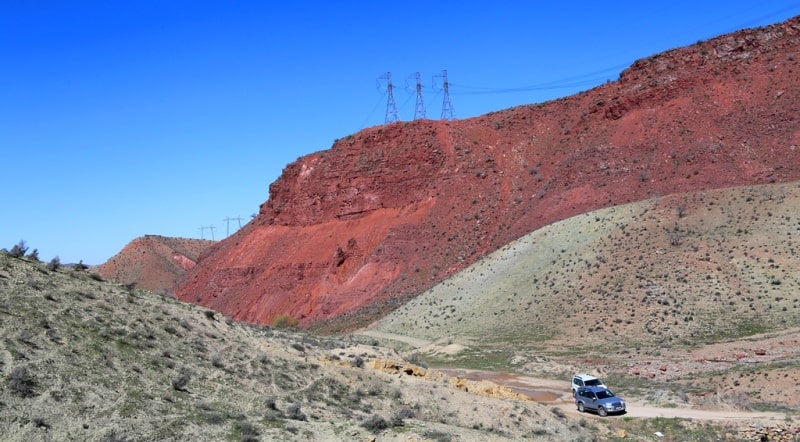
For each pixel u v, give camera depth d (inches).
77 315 973.8
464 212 4252.0
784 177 3176.7
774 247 2438.5
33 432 682.8
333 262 4382.4
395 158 4795.8
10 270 1042.7
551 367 2014.0
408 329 3006.9
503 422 1143.6
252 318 4475.9
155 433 751.7
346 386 1136.2
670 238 2704.2
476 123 4968.0
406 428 932.6
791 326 2012.8
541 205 3794.3
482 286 3073.3
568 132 4466.0
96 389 798.5
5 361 775.1
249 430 812.6
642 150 3764.8
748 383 1579.7
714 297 2292.1
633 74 4330.7
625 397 1611.7
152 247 6796.3
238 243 5300.2
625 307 2404.0
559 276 2797.7
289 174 5378.9
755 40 4104.3
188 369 963.3
